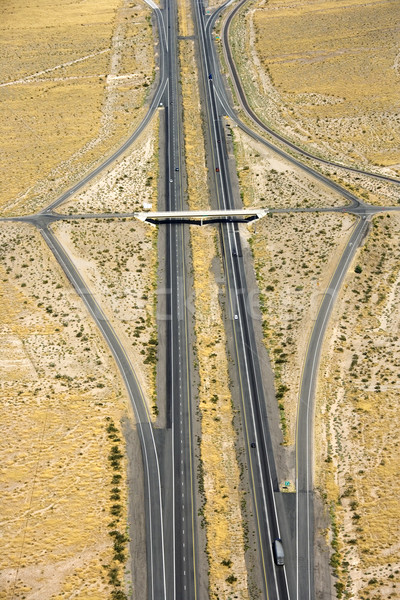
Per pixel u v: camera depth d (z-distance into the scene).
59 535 98.12
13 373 121.44
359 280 137.00
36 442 110.12
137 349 125.00
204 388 118.56
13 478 105.31
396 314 130.75
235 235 150.12
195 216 153.75
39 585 92.81
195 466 106.75
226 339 127.50
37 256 144.75
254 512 101.25
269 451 109.00
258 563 95.62
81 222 153.25
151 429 111.94
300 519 100.31
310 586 92.94
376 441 109.19
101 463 106.81
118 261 143.50
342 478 105.06
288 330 128.38
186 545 97.19
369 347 124.50
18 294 136.88
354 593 91.69
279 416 113.94
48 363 122.94
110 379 119.69
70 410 114.75
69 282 138.50
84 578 93.44
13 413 114.50
